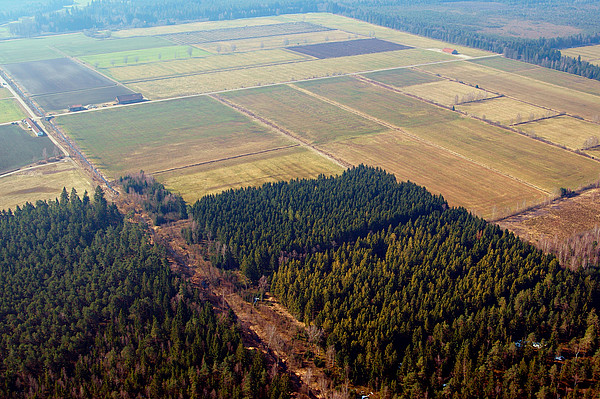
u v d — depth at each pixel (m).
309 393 143.38
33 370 150.88
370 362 147.12
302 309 170.38
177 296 171.25
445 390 138.75
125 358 150.12
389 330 155.12
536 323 159.00
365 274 181.12
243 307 178.38
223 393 138.25
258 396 140.00
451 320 163.75
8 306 171.50
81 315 166.75
